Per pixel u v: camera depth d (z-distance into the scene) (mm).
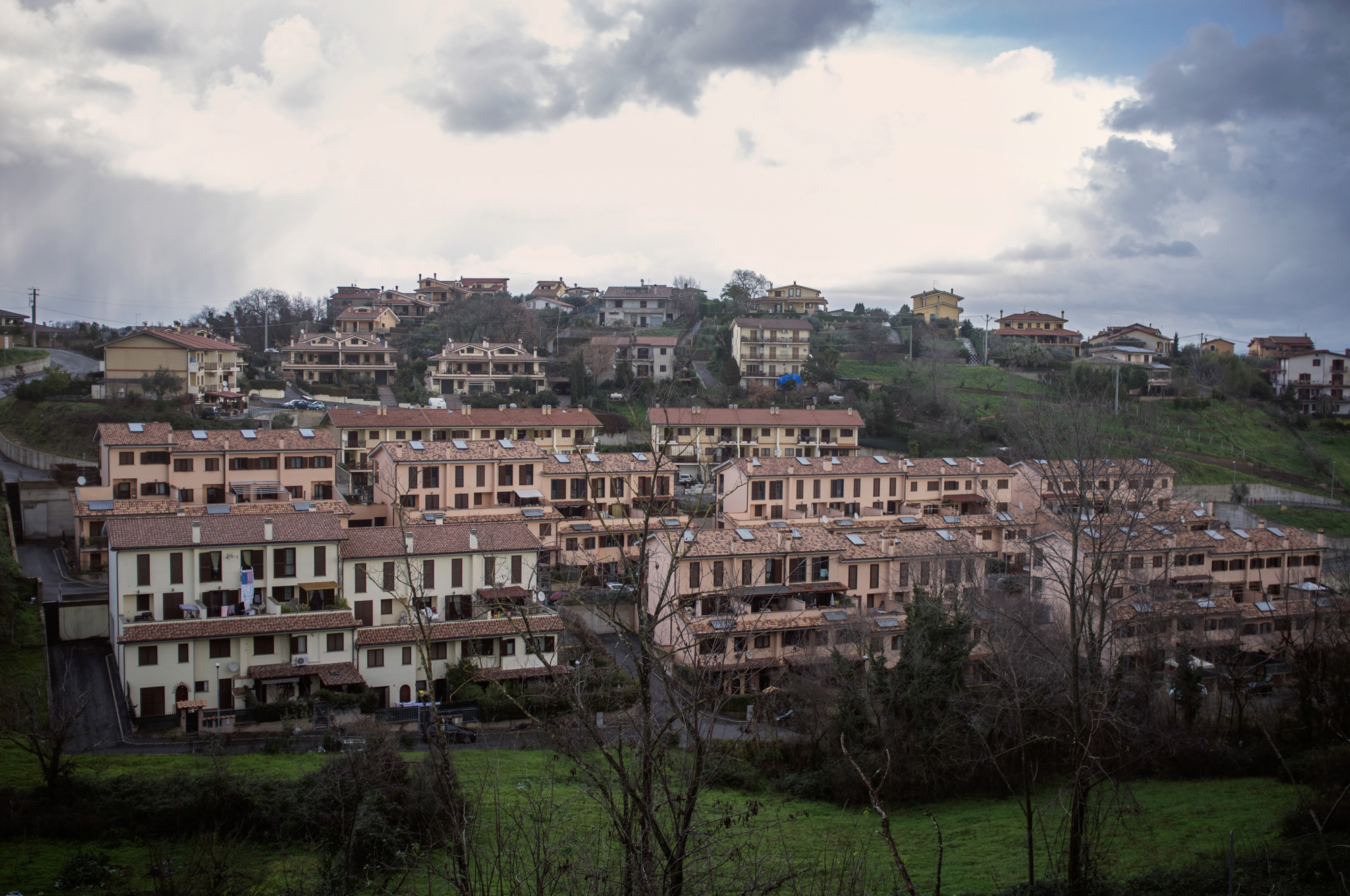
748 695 58875
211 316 175875
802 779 48938
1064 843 42188
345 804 36312
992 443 118562
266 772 43844
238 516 61188
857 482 93812
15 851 35969
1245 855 39531
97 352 140000
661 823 21062
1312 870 36562
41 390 103000
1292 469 117938
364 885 30562
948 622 52938
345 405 123188
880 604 70750
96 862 34250
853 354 160375
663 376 139875
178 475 81438
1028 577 75562
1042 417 71688
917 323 177000
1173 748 52031
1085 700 45281
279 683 54719
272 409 118438
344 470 94938
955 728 49562
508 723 53969
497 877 22625
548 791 33094
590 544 81312
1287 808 45469
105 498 78938
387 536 63219
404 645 57469
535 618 58875
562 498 87125
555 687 23141
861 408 123938
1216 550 78125
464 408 102562
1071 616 47156
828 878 29828
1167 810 46656
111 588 59625
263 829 37875
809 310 184125
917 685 49156
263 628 54250
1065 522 62156
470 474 86125
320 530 60250
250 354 143125
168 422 93000
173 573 57000
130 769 43344
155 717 51875
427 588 62031
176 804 37844
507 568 63906
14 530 78938
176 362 112500
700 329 164625
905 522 86375
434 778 32031
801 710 51562
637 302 172250
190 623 53750
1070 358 163500
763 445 109688
